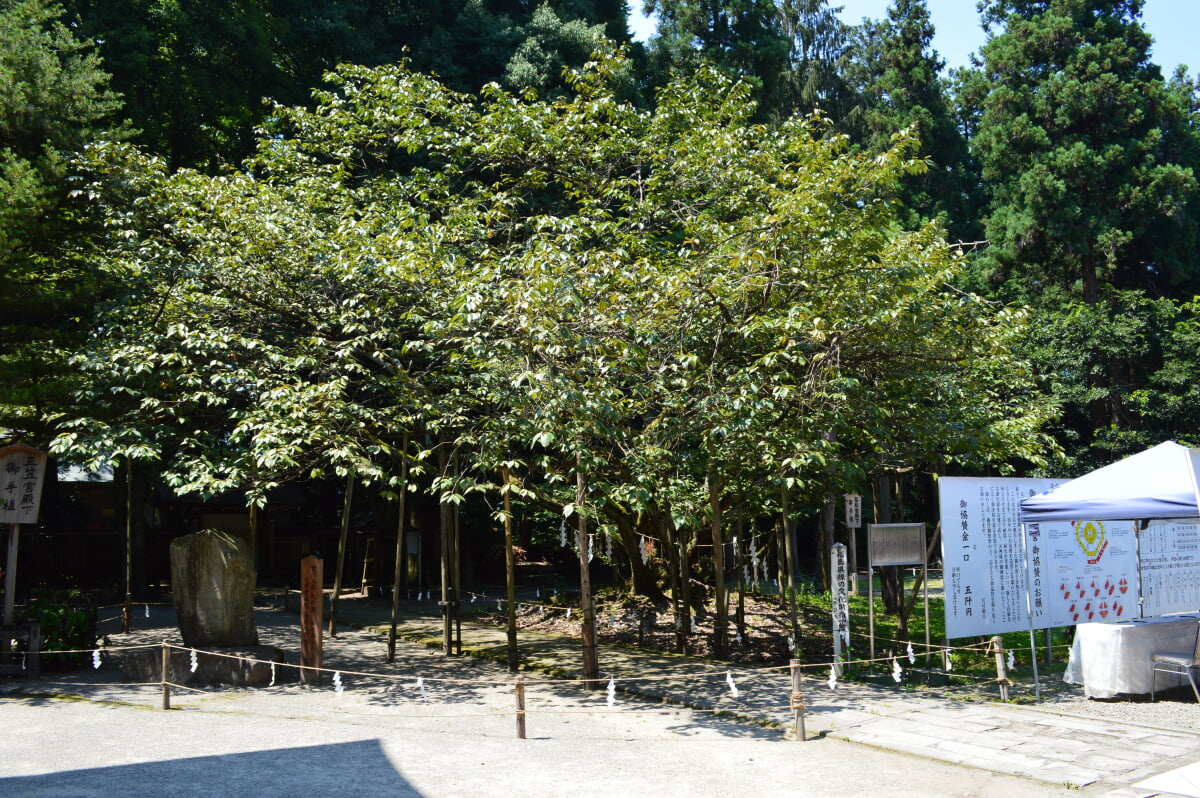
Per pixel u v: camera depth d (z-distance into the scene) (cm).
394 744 891
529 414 1159
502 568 3291
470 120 1650
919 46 4150
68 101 1331
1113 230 3186
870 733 930
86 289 1273
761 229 1202
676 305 1190
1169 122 3394
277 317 1425
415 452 1670
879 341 1251
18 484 1266
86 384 1210
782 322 1126
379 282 1323
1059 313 3070
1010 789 754
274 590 2647
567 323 1108
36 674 1216
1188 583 1471
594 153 1556
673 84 1677
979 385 1579
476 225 1430
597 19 2680
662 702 1098
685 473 1360
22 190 1201
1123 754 854
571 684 1226
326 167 1606
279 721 991
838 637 1253
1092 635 1120
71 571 2647
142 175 1380
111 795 720
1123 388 3000
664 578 1892
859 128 4269
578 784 759
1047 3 3734
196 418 1394
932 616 1975
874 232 1364
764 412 1198
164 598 2369
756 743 902
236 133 2384
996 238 3522
